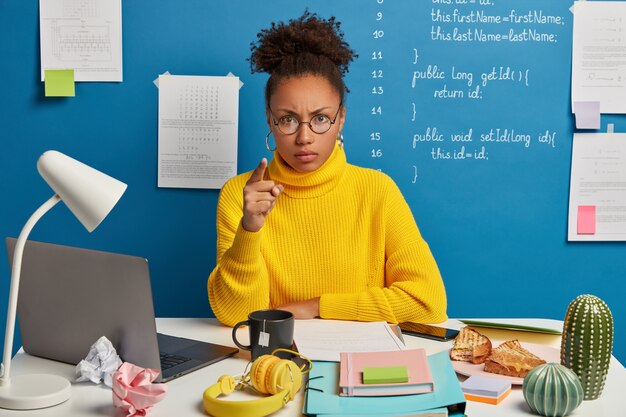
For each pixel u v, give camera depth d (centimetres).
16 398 109
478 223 223
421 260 173
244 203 150
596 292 226
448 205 222
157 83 216
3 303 222
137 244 222
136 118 218
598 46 218
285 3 215
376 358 118
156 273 223
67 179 114
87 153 219
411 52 217
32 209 220
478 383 115
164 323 160
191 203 221
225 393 112
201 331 153
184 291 224
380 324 150
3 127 217
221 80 216
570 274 225
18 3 213
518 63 219
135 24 215
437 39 217
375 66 217
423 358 117
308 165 167
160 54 216
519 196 223
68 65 215
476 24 217
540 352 133
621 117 221
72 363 130
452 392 108
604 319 113
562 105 221
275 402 107
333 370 120
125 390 105
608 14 218
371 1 216
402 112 219
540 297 226
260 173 149
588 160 222
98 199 115
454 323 164
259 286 157
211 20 215
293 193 178
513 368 120
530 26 218
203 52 216
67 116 217
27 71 216
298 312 160
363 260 180
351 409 104
